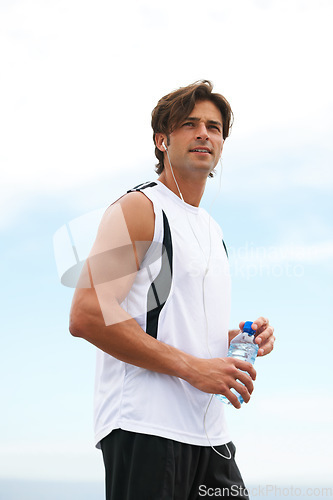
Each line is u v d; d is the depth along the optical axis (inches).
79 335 107.5
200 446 111.9
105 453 111.3
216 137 125.5
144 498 104.1
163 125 127.3
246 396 110.2
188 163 122.3
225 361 110.4
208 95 126.0
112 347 106.0
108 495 110.0
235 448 123.5
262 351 122.4
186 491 109.6
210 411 114.9
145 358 106.3
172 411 108.5
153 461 105.1
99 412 113.7
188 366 108.0
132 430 106.3
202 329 116.3
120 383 110.9
